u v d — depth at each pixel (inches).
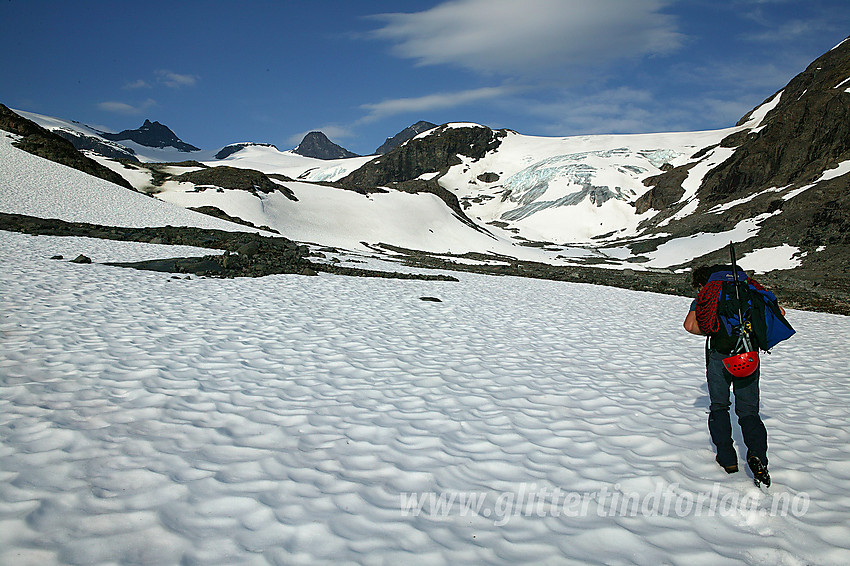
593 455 197.0
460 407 246.1
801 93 6102.4
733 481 181.0
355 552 125.6
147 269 699.4
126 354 293.3
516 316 569.3
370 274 971.9
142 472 156.3
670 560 132.6
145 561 115.3
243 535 128.6
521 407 251.3
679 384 313.4
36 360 266.4
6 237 870.4
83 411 203.8
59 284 500.7
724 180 4557.1
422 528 138.9
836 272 1978.3
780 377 352.2
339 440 196.1
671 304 835.4
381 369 307.4
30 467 153.8
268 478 159.9
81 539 121.0
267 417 214.8
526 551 132.4
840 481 185.0
